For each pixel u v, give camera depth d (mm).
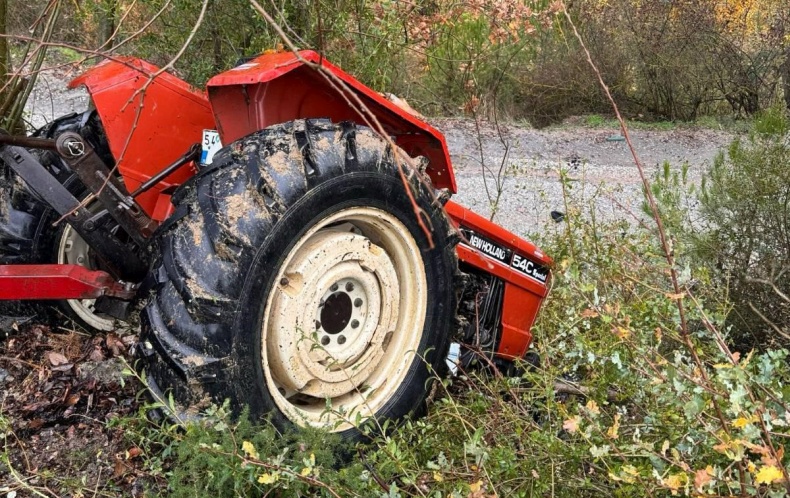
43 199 2705
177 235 2312
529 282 3527
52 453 2568
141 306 2375
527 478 2311
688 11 10969
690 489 2033
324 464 2301
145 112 2803
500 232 3340
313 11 3770
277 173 2334
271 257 2309
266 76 2311
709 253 4082
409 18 4492
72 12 4781
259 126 2559
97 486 2385
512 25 5055
